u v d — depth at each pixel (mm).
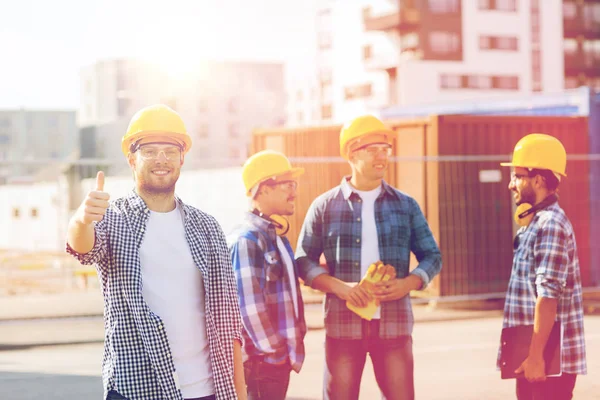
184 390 3309
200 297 3402
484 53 59000
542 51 61219
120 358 3227
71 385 7848
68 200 26578
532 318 4277
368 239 4910
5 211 31125
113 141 74938
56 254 24828
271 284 4605
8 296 15023
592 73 66188
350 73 64188
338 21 65250
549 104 17109
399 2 58344
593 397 7035
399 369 4828
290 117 91375
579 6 65188
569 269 4281
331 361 4879
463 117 13750
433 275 4957
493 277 13734
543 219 4270
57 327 11250
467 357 9023
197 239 3412
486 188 13766
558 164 4336
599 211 14891
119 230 3299
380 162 4895
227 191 20688
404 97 57750
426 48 57781
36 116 108312
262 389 4527
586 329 10672
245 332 4527
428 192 13672
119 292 3254
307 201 15562
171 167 3389
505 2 59594
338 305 4867
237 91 97375
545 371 4203
